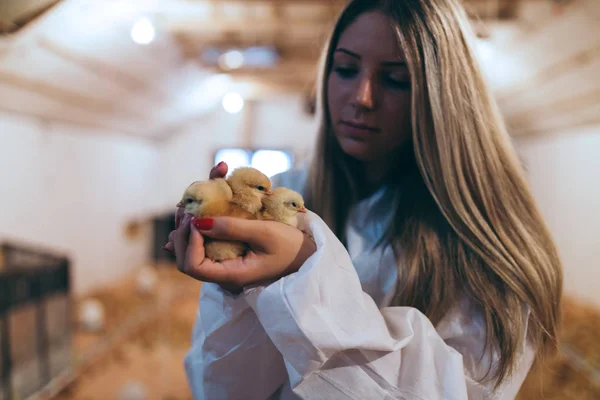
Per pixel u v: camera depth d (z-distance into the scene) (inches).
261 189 20.0
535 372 25.7
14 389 87.7
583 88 124.1
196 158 276.2
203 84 209.3
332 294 18.2
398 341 19.7
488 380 21.6
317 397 19.7
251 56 157.8
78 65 113.1
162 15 117.3
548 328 23.4
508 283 22.0
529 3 93.5
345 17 26.0
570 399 95.6
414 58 22.7
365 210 28.1
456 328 22.5
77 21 87.8
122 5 95.3
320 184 30.1
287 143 273.6
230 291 20.0
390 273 24.2
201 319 21.9
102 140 191.8
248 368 21.6
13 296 88.2
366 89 23.8
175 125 258.8
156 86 172.4
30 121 137.8
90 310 133.2
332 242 19.5
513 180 24.8
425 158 23.5
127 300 164.4
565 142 184.1
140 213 240.7
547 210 202.8
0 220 125.3
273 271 18.2
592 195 166.2
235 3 113.1
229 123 273.9
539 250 23.6
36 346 95.0
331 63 27.8
